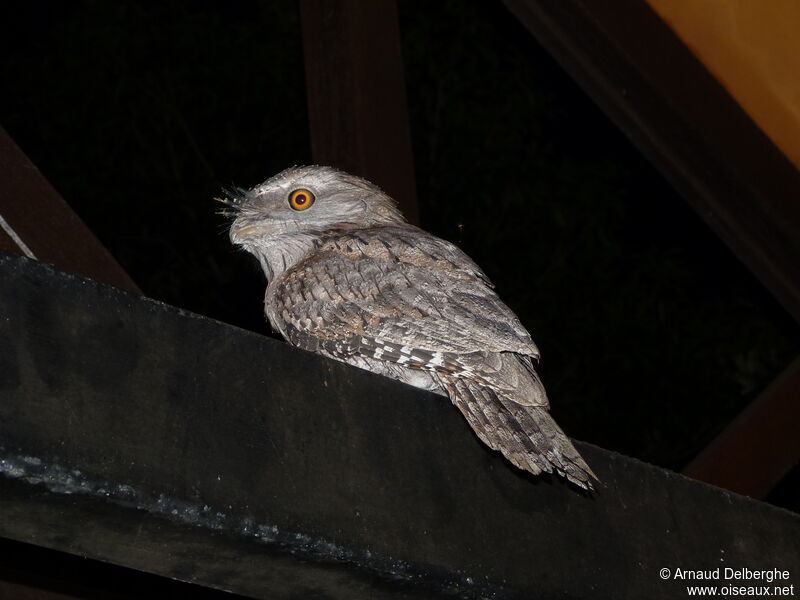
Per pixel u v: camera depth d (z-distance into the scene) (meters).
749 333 13.22
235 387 3.49
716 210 8.11
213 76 13.81
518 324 4.62
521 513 3.97
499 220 13.69
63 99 13.62
